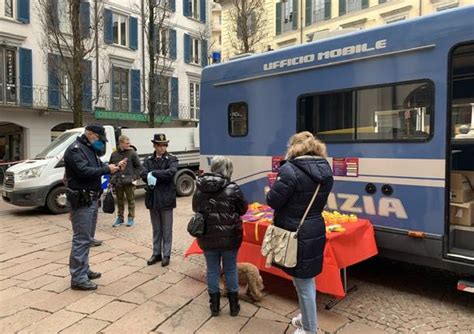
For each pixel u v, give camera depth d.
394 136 4.53
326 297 4.50
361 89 4.79
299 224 3.26
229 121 6.45
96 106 20.31
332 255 3.96
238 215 3.95
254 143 6.07
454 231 4.38
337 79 5.02
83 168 4.53
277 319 3.95
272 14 25.14
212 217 3.83
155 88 20.53
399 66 4.47
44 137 19.34
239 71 6.25
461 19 4.04
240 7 20.16
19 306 4.27
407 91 4.41
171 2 22.95
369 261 5.76
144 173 5.55
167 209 5.53
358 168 4.84
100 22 19.16
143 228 8.01
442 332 3.71
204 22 26.59
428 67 4.25
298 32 24.03
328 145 5.12
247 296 4.45
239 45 21.06
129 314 4.06
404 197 4.45
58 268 5.50
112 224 8.40
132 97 22.61
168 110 23.45
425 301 4.41
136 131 11.92
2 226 8.41
